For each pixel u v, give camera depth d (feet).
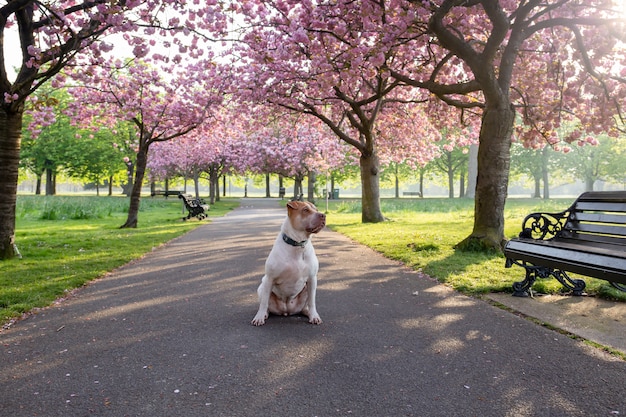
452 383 9.53
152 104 49.98
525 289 17.51
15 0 25.13
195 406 8.54
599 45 30.91
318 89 42.75
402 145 66.95
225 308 16.17
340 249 32.45
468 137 61.77
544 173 147.54
